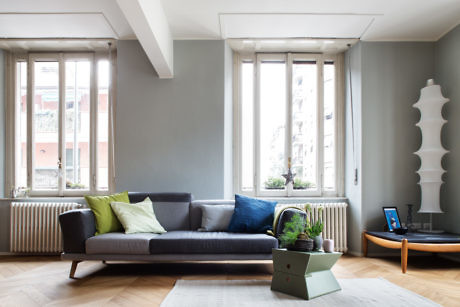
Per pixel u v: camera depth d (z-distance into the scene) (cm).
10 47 489
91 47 491
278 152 507
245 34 454
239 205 391
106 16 404
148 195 417
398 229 417
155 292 298
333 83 513
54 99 502
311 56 510
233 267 394
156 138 463
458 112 425
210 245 337
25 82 505
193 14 405
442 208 454
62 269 384
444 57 453
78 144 499
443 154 425
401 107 468
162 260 340
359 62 471
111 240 337
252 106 508
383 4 383
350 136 488
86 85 504
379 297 283
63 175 493
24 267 395
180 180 460
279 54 510
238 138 501
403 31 447
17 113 500
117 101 464
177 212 411
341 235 465
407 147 466
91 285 320
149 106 464
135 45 468
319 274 295
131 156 462
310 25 430
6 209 470
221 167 461
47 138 500
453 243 375
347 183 493
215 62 466
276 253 302
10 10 390
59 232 457
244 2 379
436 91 428
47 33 450
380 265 403
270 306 261
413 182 464
